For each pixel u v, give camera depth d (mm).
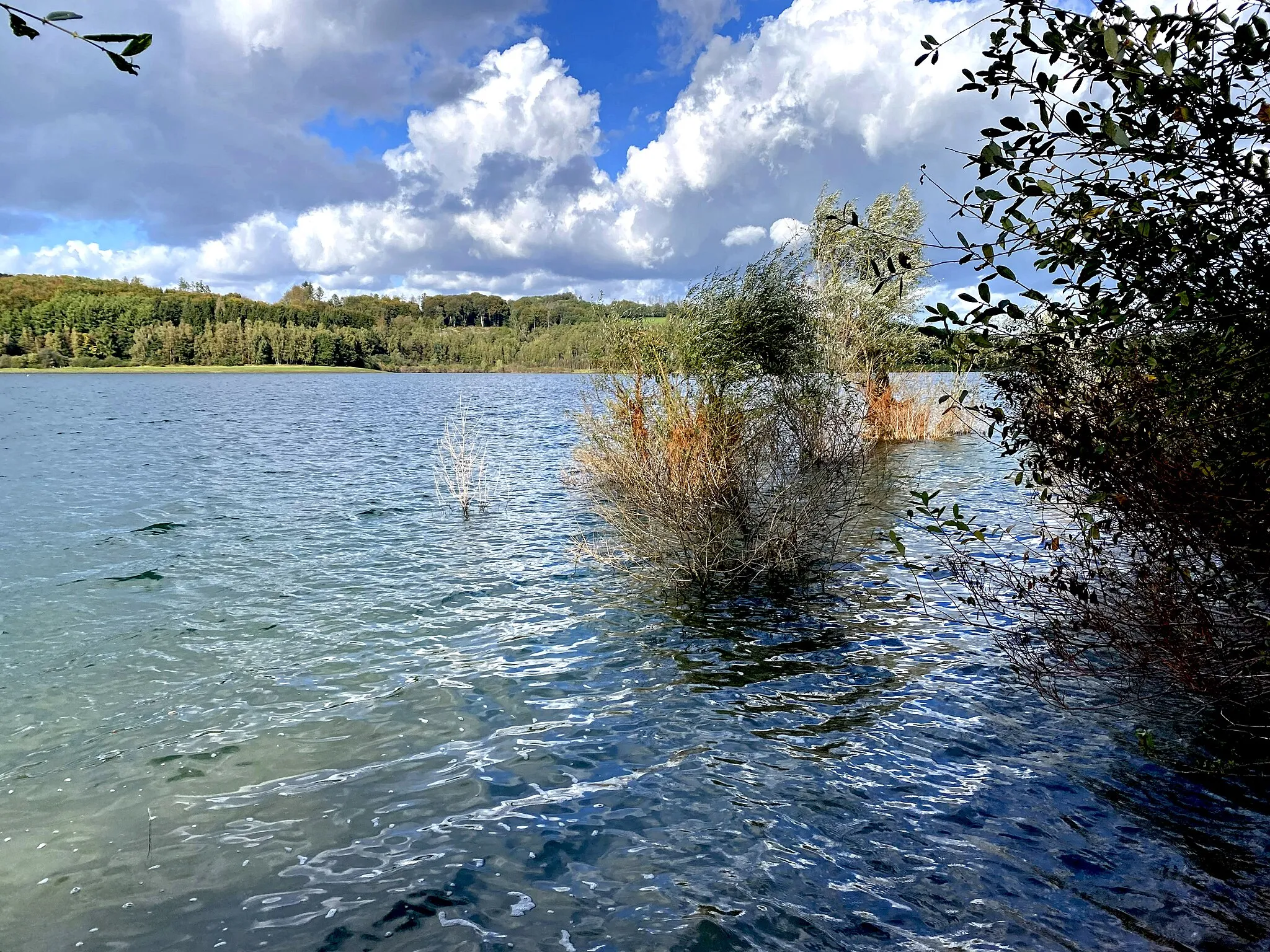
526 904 4434
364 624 9586
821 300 24547
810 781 5707
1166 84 3275
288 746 6465
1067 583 6344
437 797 5648
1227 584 5016
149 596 10797
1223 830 4820
